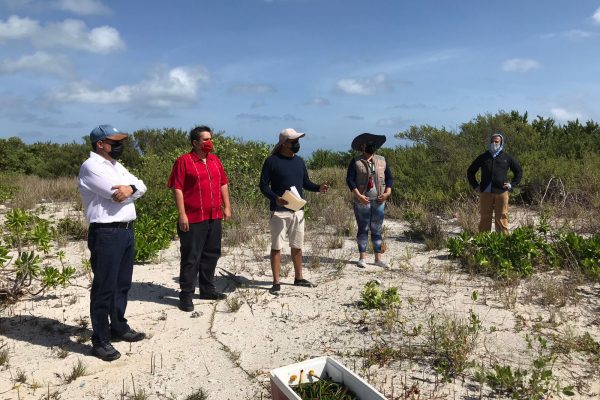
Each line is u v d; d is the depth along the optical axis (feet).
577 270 20.36
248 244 27.73
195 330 16.16
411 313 17.11
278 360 14.03
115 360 14.07
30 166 69.77
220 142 38.63
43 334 15.66
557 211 31.94
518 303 17.71
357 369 13.39
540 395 11.71
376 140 22.93
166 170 35.63
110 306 14.89
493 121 45.73
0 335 15.52
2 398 12.00
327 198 39.29
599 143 47.03
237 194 36.63
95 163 13.56
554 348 14.19
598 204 32.83
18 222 19.27
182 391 12.42
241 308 18.06
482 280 20.47
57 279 18.49
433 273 21.65
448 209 34.78
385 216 35.88
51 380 12.91
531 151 43.91
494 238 22.65
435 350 14.21
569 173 37.09
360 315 17.06
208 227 18.24
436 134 44.24
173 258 25.30
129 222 14.25
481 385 11.96
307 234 30.22
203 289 19.07
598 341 14.66
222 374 13.28
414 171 40.24
